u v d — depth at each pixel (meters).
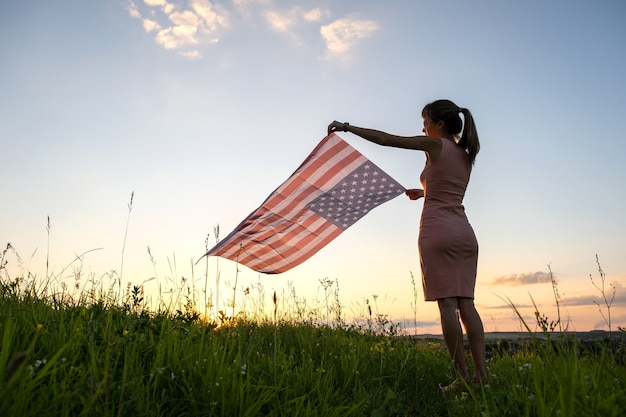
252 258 4.85
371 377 3.95
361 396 3.33
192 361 2.98
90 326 3.00
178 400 2.63
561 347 2.70
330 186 4.54
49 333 2.85
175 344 3.09
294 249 4.89
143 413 2.31
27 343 2.69
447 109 4.35
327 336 5.19
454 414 3.03
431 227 4.04
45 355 2.68
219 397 2.63
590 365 2.61
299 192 4.45
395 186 4.71
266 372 3.37
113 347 2.62
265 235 4.64
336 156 4.39
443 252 3.94
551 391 2.38
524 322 2.71
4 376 2.11
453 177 4.11
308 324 6.02
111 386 2.34
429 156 4.20
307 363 3.71
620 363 2.83
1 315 3.09
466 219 4.15
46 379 2.43
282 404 2.91
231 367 3.03
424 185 4.28
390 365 4.31
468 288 3.92
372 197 4.72
